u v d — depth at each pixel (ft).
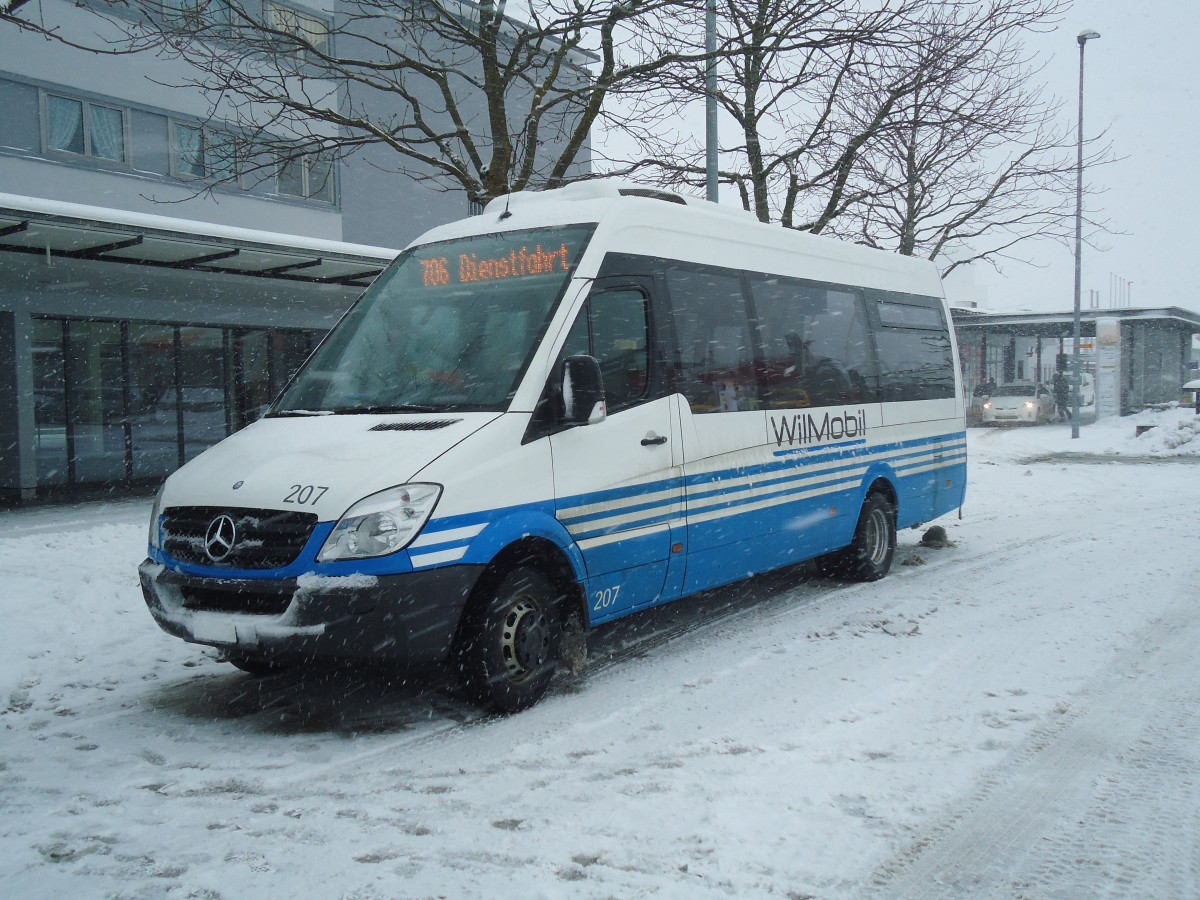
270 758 16.22
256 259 50.52
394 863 12.10
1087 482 58.29
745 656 21.85
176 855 12.46
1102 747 15.83
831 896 11.21
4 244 45.34
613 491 19.99
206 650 23.38
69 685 20.81
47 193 57.67
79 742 17.20
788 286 26.84
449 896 11.23
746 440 24.17
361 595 15.89
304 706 19.11
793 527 26.02
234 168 43.37
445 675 20.66
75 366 54.34
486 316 20.21
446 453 17.20
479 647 17.52
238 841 12.86
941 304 35.55
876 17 38.04
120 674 21.56
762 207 47.21
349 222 79.56
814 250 28.45
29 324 51.90
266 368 63.52
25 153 56.75
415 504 16.47
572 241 20.80
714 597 28.66
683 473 21.98
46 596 26.99
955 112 45.75
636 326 21.31
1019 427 121.49
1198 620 24.12
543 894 11.22
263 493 17.01
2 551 33.06
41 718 18.63
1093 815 13.35
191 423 59.72
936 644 22.38
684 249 23.22
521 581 18.20
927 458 33.35
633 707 18.34
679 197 25.07
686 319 22.75
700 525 22.48
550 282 20.18
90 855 12.51
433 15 41.06
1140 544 35.73
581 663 20.54
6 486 51.67
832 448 27.84
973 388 142.82
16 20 28.22
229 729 17.83
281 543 16.56
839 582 30.42
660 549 21.27
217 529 17.04
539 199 24.17
